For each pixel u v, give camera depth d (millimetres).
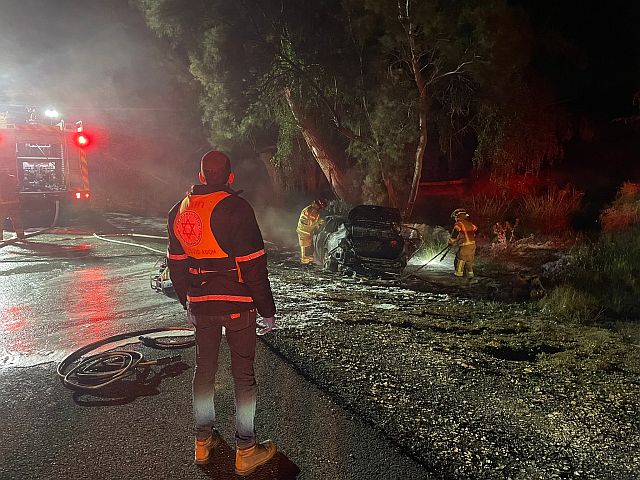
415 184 14727
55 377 4820
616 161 20500
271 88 15008
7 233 14695
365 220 10523
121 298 7789
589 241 12914
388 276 10133
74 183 15297
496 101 14008
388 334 6234
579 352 5855
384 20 13305
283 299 7879
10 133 13688
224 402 4320
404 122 14633
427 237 13086
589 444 3848
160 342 5617
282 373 4891
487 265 11516
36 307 7289
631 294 8578
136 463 3471
